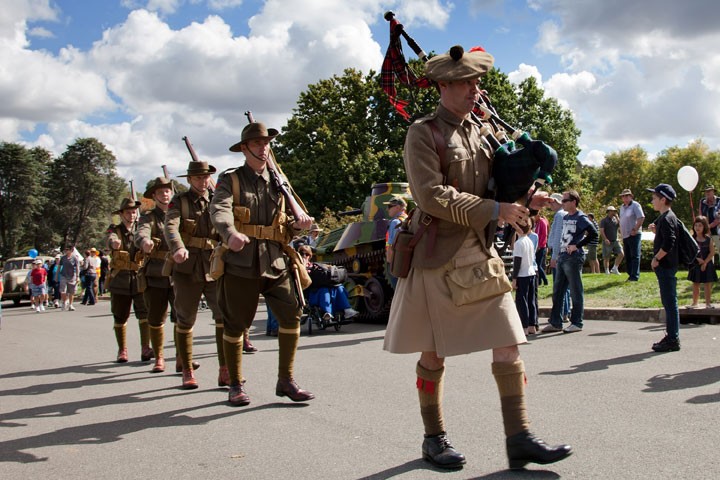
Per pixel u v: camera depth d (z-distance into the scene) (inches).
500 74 1509.6
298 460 152.9
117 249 330.3
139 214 315.3
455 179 137.3
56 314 761.6
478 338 135.0
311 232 601.0
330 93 1549.0
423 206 133.9
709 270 374.3
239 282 210.8
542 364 263.1
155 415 206.4
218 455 160.2
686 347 289.1
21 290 1059.3
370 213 551.8
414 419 187.3
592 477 131.3
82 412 215.5
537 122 1624.0
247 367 291.1
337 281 435.2
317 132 1492.4
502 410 138.3
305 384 244.8
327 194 1469.0
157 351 296.8
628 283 515.5
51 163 3629.4
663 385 215.3
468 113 143.3
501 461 144.6
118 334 333.7
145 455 163.3
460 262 135.6
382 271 510.6
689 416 175.6
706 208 553.3
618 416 178.9
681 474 131.1
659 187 285.7
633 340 318.0
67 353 375.9
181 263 249.6
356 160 1443.2
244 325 217.2
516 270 361.7
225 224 201.6
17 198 3314.5
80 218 3523.6
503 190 139.0
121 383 269.1
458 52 137.3
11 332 530.3
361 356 314.0
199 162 254.8
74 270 847.1
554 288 367.9
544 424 173.5
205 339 425.1
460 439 163.2
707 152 3004.4
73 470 153.6
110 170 3622.0
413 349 139.3
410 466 144.3
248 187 212.1
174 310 267.9
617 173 3127.5
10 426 199.2
